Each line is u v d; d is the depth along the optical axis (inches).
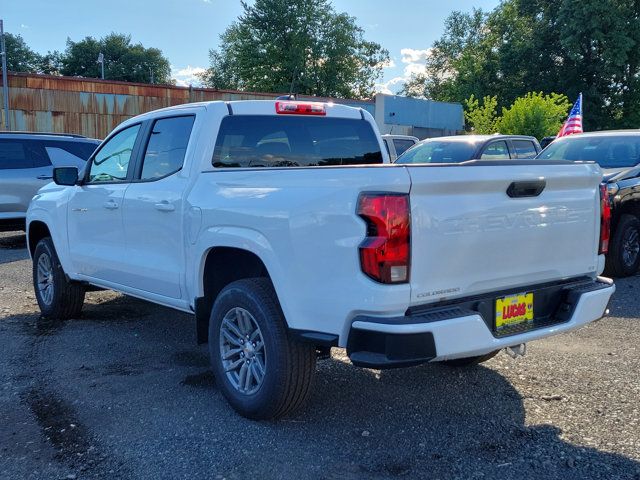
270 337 146.3
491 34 1877.5
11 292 307.6
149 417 158.2
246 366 156.6
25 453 139.3
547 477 128.3
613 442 143.6
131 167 207.3
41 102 989.2
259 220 147.2
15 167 450.3
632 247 335.3
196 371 193.3
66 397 171.5
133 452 139.7
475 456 137.8
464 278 134.5
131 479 128.3
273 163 196.2
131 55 3147.1
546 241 149.1
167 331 238.4
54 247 248.2
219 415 159.5
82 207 225.6
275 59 2057.1
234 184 161.2
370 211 125.1
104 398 170.9
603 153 370.0
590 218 160.9
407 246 125.0
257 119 193.0
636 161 351.6
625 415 158.2
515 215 141.3
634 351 209.0
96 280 224.5
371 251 124.3
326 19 2096.5
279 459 136.2
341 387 179.0
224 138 185.0
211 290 173.3
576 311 152.1
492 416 158.9
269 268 144.9
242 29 2103.8
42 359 204.5
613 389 175.5
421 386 179.6
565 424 153.6
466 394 173.3
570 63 1688.0
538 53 1688.0
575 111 663.8
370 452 139.7
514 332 142.1
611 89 1669.5
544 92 1680.6
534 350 211.3
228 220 156.6
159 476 129.5
